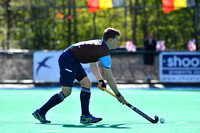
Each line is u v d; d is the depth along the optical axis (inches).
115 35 645.3
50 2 2815.0
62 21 2792.8
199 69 1556.3
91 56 638.5
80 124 655.8
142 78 1724.9
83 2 3038.9
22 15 2802.7
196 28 1775.3
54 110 858.1
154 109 884.6
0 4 2773.1
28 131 581.3
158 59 1726.1
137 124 655.1
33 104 985.5
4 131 584.1
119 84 1638.8
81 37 2984.7
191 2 1717.5
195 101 1054.4
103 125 642.8
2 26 2770.7
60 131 579.8
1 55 1790.1
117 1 1742.1
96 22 3014.3
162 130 590.9
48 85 1577.3
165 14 2920.8
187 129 599.2
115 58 1732.3
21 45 2751.0
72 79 650.2
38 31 2758.4
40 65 1577.3
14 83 1619.1
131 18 3002.0
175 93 1298.0
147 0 3021.7
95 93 1268.5
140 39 2950.3
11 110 866.8
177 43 2923.2
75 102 1014.4
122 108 897.5
